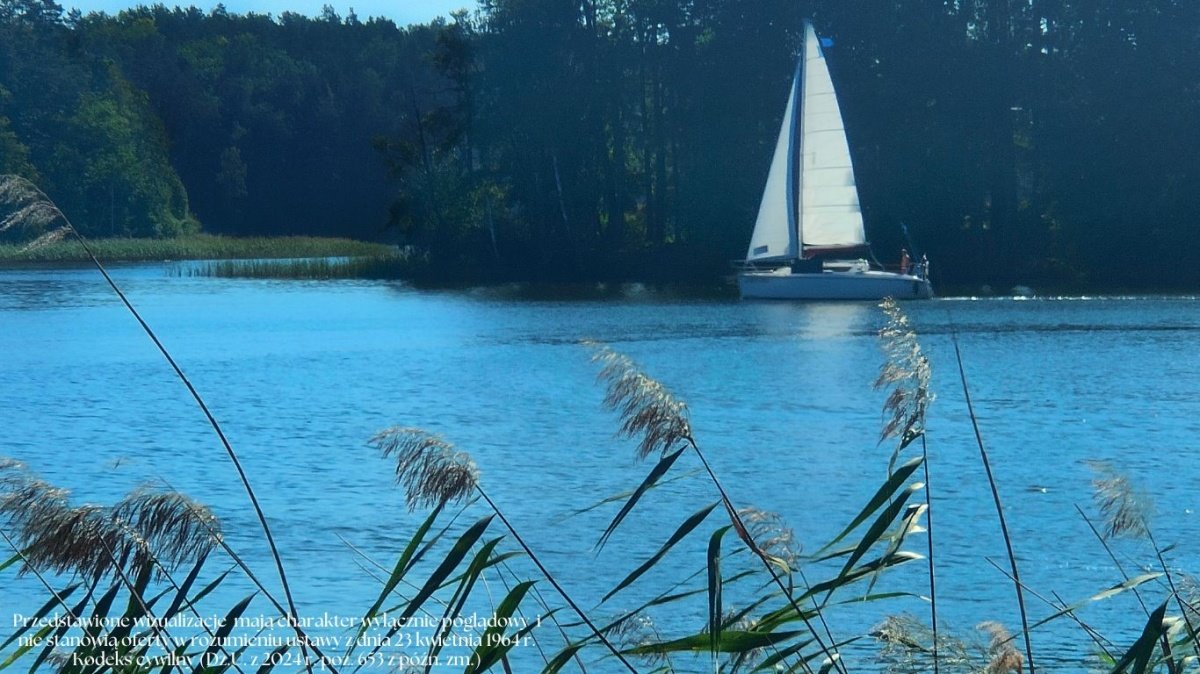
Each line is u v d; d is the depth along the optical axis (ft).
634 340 168.96
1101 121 281.54
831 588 22.43
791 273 228.84
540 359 149.48
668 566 55.72
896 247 290.35
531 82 309.63
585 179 315.78
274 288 273.13
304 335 177.68
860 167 291.99
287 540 61.16
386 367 142.51
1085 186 283.18
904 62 288.51
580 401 115.55
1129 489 24.44
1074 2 286.05
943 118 290.76
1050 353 149.07
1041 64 288.51
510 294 254.88
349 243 433.07
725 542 59.88
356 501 70.49
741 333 177.17
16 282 287.89
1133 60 278.05
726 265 306.76
